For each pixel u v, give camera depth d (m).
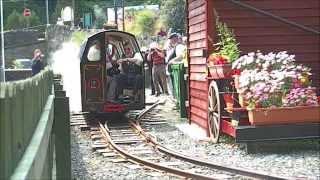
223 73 12.11
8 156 2.73
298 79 11.50
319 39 13.55
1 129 2.59
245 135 11.29
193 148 12.41
